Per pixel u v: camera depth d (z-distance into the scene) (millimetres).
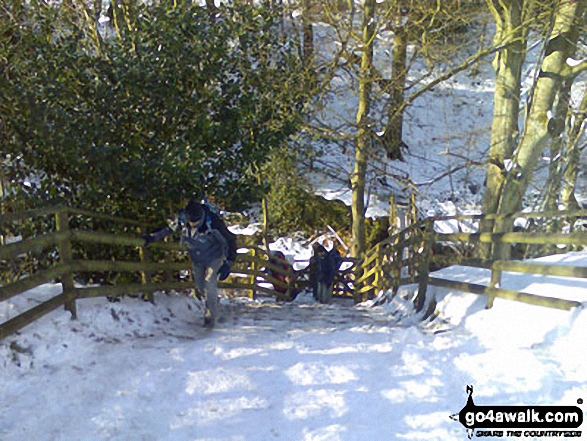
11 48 8281
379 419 4164
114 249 8555
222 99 9258
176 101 8836
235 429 4082
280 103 10250
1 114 8188
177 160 8453
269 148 10016
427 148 29062
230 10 9844
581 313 5574
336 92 20141
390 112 19891
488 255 13953
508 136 14531
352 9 18469
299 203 23016
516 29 13578
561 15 12266
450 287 8211
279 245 22219
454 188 25766
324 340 6668
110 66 8609
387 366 5344
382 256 14008
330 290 15586
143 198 8812
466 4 18766
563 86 14570
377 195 24656
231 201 9906
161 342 6559
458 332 7105
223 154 9656
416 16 19672
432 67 18734
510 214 6992
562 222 17547
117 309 7137
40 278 5602
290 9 18734
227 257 8016
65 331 5906
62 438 3895
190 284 9609
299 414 4305
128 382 4977
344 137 19422
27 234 8180
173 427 4125
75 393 4680
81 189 8633
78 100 8453
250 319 9320
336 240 22578
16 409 4312
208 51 9117
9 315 5547
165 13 8992
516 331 6176
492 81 34062
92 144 8070
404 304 10586
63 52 8477
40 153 8242
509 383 4672
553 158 15742
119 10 10352
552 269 5906
